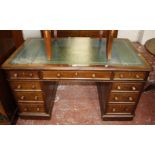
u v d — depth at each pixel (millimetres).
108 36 1436
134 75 1451
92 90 2383
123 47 1762
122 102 1681
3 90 1592
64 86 2461
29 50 1667
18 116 1885
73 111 1992
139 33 3229
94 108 2043
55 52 1618
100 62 1452
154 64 2562
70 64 1412
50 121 1850
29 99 1679
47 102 1791
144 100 2193
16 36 1819
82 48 1710
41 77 1472
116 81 1486
